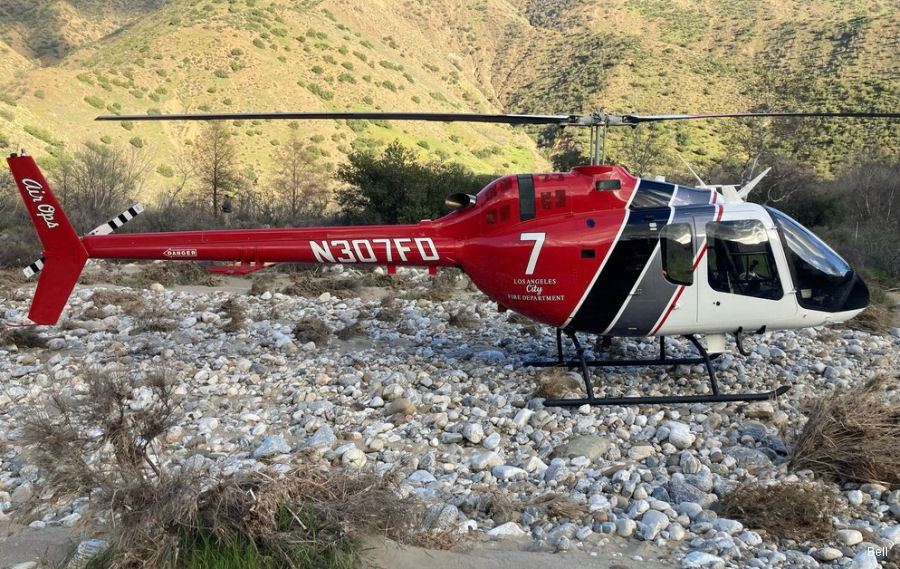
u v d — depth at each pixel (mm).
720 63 114750
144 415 5078
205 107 91062
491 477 6207
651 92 106125
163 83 92562
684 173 35406
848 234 21547
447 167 26719
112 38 120500
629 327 8375
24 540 4934
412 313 13227
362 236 9000
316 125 90188
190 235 9273
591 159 8516
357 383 8945
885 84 78000
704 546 4832
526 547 4953
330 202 38062
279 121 89188
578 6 164000
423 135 100625
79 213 27391
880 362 9609
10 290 15445
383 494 4695
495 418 7582
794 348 10289
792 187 26047
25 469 6344
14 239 20172
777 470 6164
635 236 8109
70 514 5430
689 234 8039
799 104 64000
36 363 10188
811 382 8820
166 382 6594
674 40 134875
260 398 8492
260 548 4227
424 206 24156
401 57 138625
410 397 8211
